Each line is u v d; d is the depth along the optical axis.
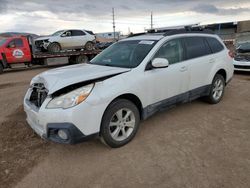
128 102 3.62
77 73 3.57
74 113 3.04
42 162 3.34
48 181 2.93
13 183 2.91
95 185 2.83
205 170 3.00
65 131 3.08
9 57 13.93
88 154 3.49
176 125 4.38
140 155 3.41
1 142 3.94
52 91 3.16
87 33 17.58
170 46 4.35
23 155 3.52
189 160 3.24
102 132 3.40
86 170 3.12
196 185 2.74
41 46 15.16
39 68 16.27
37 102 3.61
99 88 3.29
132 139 3.84
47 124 3.15
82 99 3.11
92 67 4.03
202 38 5.16
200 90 4.99
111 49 4.80
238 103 5.62
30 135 4.18
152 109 4.04
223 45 5.75
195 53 4.84
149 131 4.15
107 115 3.38
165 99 4.23
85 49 17.50
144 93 3.82
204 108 5.26
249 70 9.56
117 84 3.47
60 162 3.32
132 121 3.75
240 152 3.39
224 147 3.55
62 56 16.06
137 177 2.93
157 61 3.80
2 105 6.27
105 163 3.25
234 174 2.90
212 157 3.29
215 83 5.43
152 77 3.91
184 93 4.59
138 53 4.12
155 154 3.42
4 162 3.34
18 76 12.38
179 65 4.39
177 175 2.93
